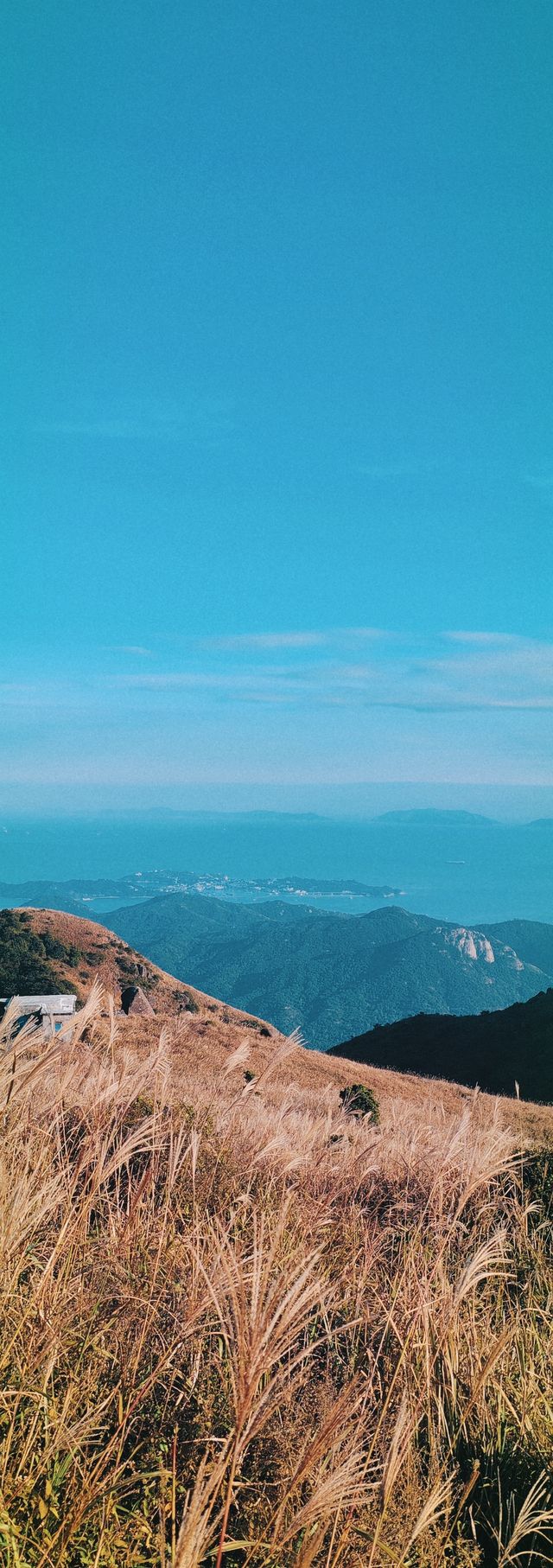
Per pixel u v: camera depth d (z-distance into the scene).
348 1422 2.37
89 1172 3.76
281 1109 5.20
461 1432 2.72
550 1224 4.90
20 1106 3.54
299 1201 4.04
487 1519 2.48
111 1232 3.26
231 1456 1.93
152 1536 1.96
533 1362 3.24
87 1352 2.56
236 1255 2.60
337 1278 3.38
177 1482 2.17
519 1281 4.38
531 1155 5.85
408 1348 2.90
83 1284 2.86
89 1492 1.94
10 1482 1.94
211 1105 5.06
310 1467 2.01
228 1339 2.33
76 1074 3.92
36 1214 2.91
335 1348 2.92
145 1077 4.11
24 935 68.25
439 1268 3.55
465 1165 4.76
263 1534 1.97
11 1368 2.35
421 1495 2.31
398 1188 4.91
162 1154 4.12
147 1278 2.96
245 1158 4.57
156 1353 2.62
